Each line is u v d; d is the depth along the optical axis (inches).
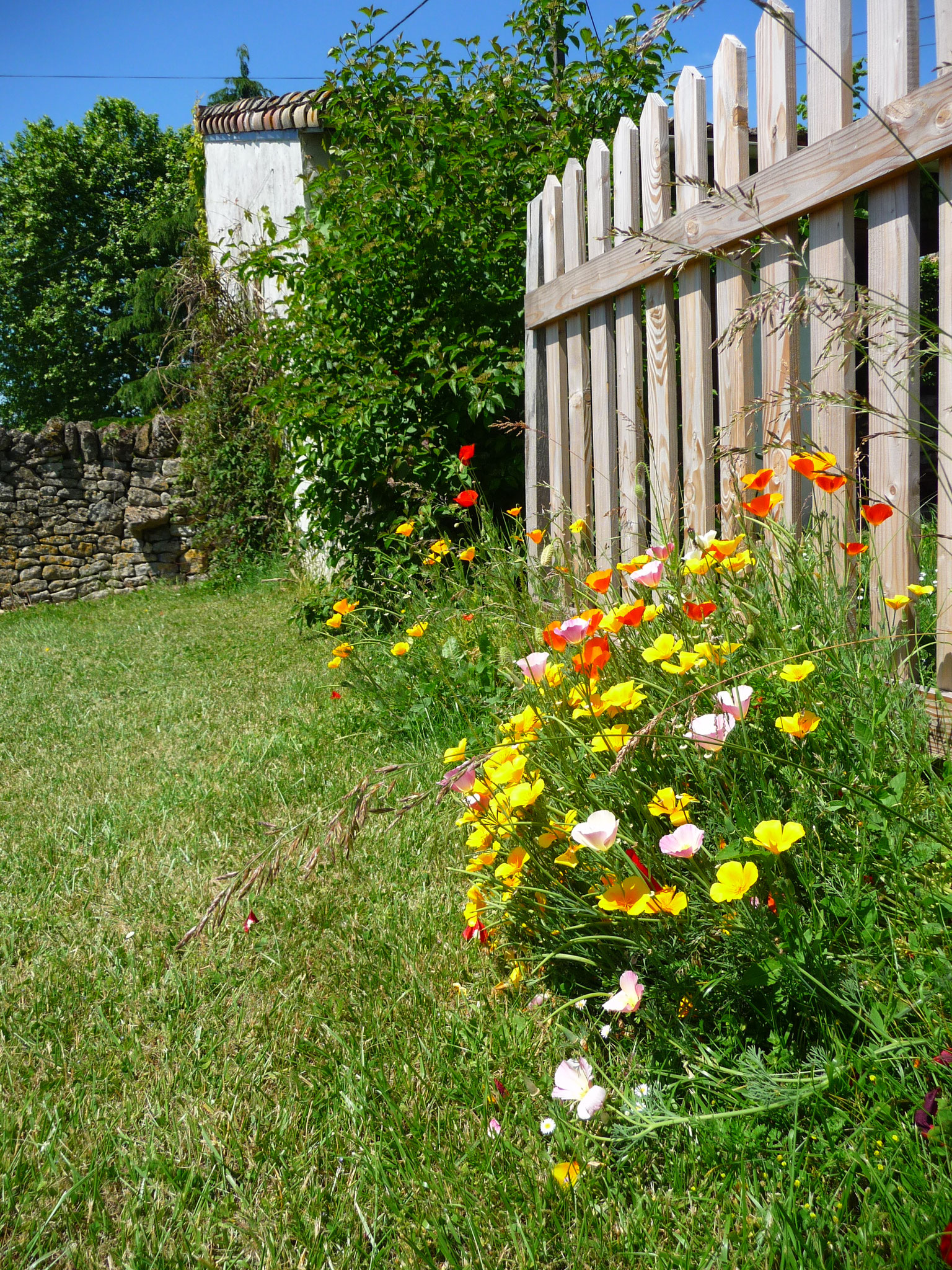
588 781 61.3
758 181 92.7
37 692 205.3
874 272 80.7
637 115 216.2
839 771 58.4
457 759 69.5
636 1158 49.7
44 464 431.8
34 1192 53.0
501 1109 55.6
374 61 215.0
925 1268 37.6
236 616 309.0
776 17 65.9
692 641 70.7
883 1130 44.1
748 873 46.3
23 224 992.2
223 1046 66.1
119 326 844.6
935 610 89.7
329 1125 56.5
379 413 210.5
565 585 115.5
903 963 51.3
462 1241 46.8
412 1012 66.7
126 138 1052.5
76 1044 67.9
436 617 151.8
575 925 60.7
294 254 234.4
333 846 61.6
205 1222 50.0
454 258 206.4
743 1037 53.3
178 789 124.6
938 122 71.1
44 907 91.7
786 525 92.1
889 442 80.5
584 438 139.3
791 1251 40.8
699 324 107.3
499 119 213.2
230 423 431.2
